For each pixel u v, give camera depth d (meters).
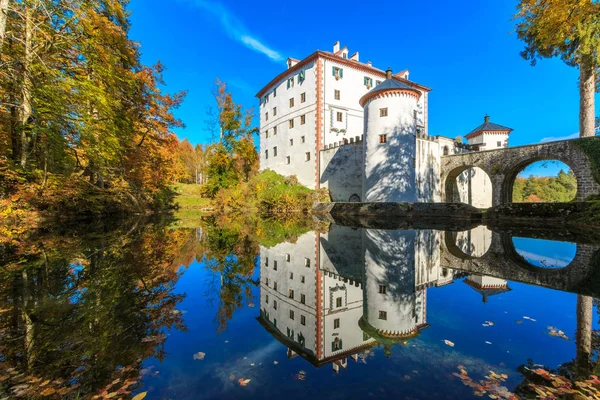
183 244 10.03
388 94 21.98
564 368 2.67
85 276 5.54
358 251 9.38
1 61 10.52
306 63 31.16
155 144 23.33
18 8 10.94
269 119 38.16
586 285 5.54
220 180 35.53
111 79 15.13
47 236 10.20
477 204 29.92
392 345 3.26
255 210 30.58
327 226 16.44
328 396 2.27
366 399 2.22
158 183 25.47
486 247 9.98
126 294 4.64
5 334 3.19
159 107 21.77
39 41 11.80
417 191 24.06
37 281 5.11
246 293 5.30
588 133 17.22
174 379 2.48
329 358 2.99
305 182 31.45
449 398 2.24
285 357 2.96
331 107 30.20
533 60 19.64
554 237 11.78
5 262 6.44
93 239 9.93
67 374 2.47
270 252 9.27
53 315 3.72
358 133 32.09
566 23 14.38
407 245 10.25
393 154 21.73
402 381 2.50
